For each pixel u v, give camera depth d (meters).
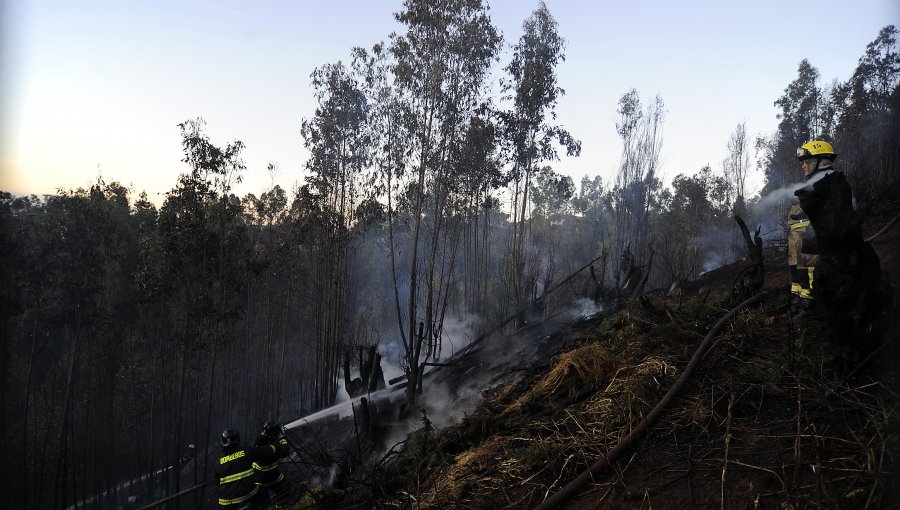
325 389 23.00
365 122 23.81
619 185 35.38
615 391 4.14
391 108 21.14
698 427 3.43
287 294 29.20
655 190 37.66
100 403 22.11
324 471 7.32
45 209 19.91
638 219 34.31
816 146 4.25
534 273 22.78
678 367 4.18
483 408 5.55
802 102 37.09
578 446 3.67
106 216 21.66
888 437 2.70
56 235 19.78
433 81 19.77
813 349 3.81
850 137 27.34
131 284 23.09
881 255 5.33
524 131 24.53
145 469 23.92
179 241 19.20
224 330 23.91
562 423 4.05
